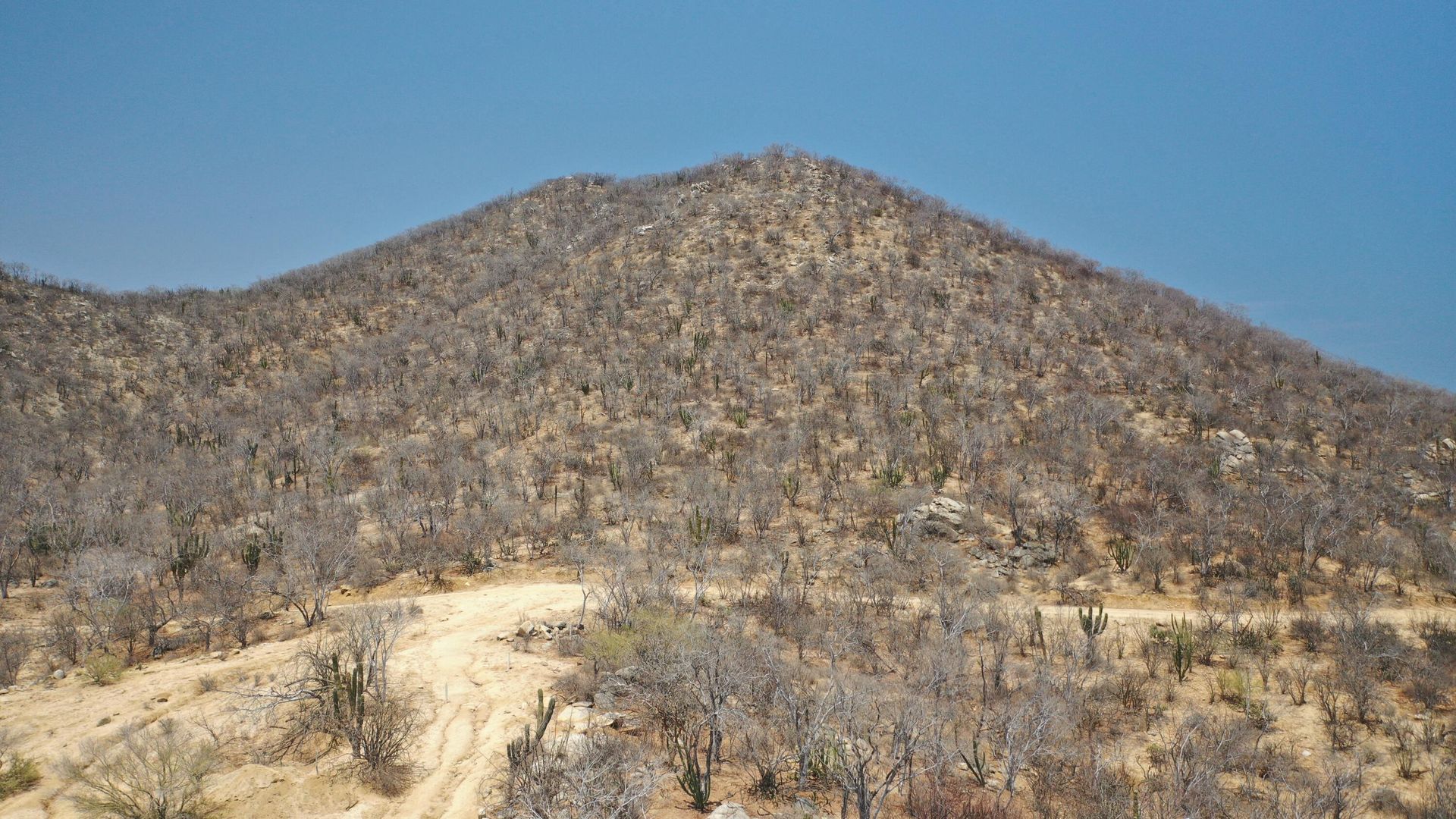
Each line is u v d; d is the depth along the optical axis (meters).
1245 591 22.89
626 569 22.02
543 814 9.47
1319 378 46.41
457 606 22.28
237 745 12.51
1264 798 11.94
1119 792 11.45
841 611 20.59
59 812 10.63
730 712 12.26
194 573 24.02
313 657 13.92
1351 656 17.11
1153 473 30.88
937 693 14.86
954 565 24.80
